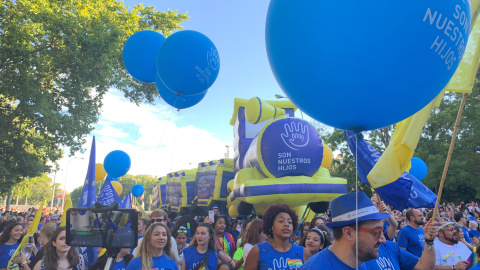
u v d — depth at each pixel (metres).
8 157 19.83
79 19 19.66
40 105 19.52
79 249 5.38
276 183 9.09
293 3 2.27
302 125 9.52
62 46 19.77
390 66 2.07
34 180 52.56
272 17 2.46
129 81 23.36
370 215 2.33
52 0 19.59
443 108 28.67
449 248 5.02
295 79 2.39
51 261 4.32
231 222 9.20
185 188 18.30
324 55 2.14
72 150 21.94
